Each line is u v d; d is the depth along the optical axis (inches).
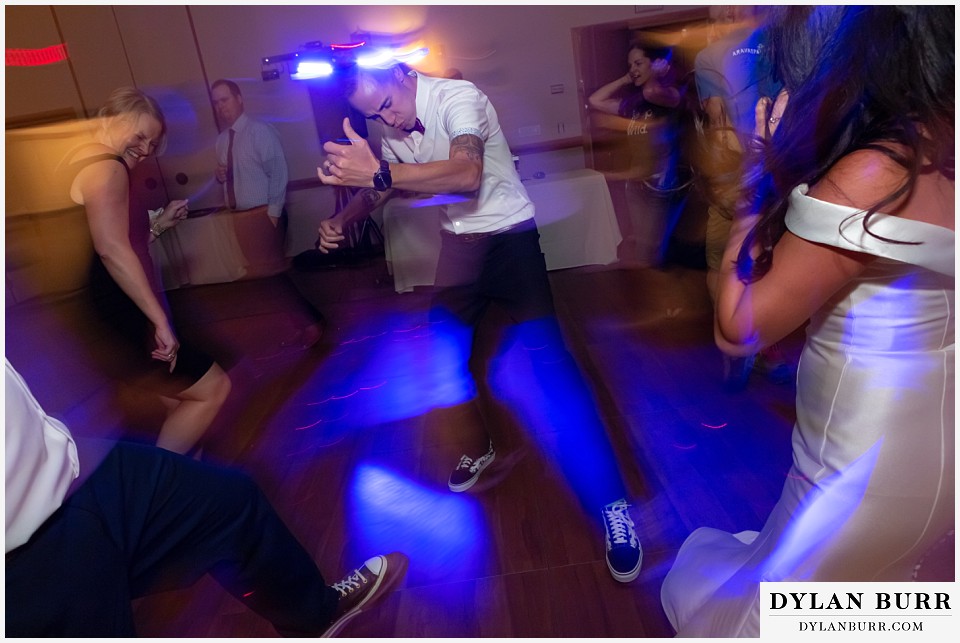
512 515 78.3
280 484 92.7
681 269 154.2
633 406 101.7
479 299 78.7
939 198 31.0
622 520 68.6
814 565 40.9
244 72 229.6
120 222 69.1
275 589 52.0
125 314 72.9
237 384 131.3
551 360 74.7
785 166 33.8
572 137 233.0
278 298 181.9
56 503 34.5
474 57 226.8
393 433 103.4
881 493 37.7
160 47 227.1
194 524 44.8
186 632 65.7
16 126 218.4
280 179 189.2
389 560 67.3
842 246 31.4
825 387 38.9
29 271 157.2
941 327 35.1
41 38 217.9
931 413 36.3
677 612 53.2
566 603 64.0
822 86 32.0
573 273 178.1
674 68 135.1
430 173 64.5
